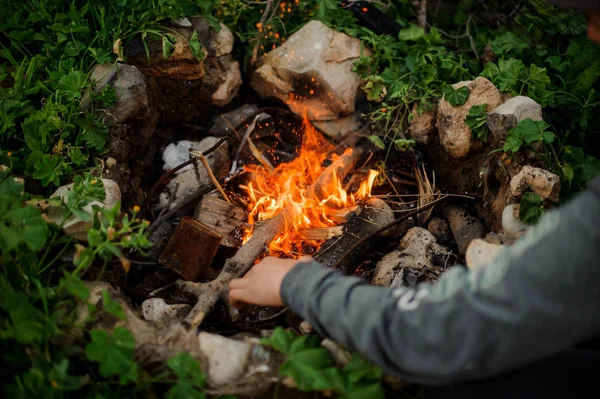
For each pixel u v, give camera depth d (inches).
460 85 85.4
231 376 56.7
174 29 89.1
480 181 84.4
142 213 84.0
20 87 76.4
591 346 60.9
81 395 57.5
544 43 101.3
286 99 95.8
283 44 96.8
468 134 83.6
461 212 85.4
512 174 77.9
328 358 56.2
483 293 42.5
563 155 82.4
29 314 55.1
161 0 85.4
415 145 92.4
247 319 73.0
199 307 66.7
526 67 96.3
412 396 58.0
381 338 45.6
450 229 85.5
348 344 48.0
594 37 44.7
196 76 91.0
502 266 43.1
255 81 96.3
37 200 65.7
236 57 101.0
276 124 98.3
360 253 80.6
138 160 86.7
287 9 104.1
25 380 52.1
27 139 71.6
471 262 62.9
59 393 53.7
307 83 94.4
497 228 79.0
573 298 40.0
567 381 48.1
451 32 108.8
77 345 58.9
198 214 82.1
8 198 58.6
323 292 49.8
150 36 85.8
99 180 67.0
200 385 55.1
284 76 94.7
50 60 82.3
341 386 53.6
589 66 93.5
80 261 59.5
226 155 91.7
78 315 59.7
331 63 94.0
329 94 93.4
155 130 93.7
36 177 68.5
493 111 80.8
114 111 79.0
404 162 93.3
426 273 73.7
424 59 92.6
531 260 41.1
